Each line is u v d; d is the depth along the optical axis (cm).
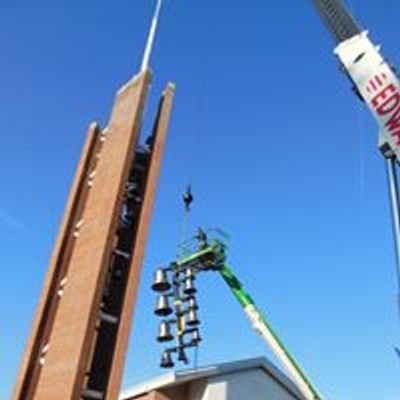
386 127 1110
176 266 2534
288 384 2444
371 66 1148
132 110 1786
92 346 1461
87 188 1975
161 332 2080
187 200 2753
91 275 1536
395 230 1072
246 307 2691
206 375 2169
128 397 2198
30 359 1695
